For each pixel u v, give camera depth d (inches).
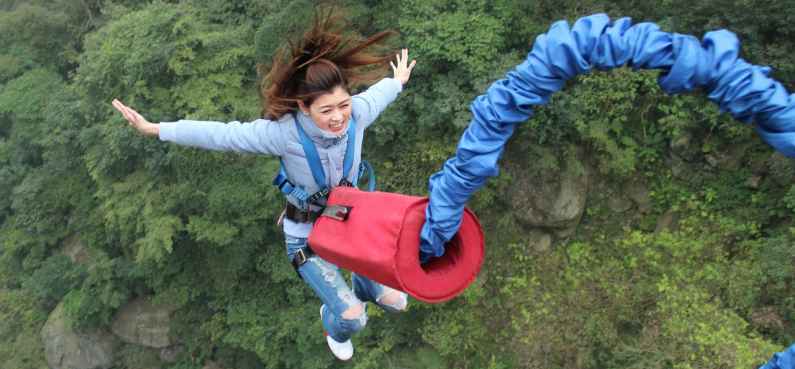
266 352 837.2
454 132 684.7
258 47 713.0
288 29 665.0
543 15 645.9
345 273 626.5
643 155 690.2
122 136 761.6
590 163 711.7
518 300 724.0
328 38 104.0
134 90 779.4
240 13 869.2
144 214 777.6
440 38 634.2
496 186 717.9
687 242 657.0
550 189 699.4
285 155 115.3
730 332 571.5
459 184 82.5
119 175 846.5
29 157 1197.1
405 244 88.8
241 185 746.8
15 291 1155.3
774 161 605.0
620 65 77.2
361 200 101.7
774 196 630.5
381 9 713.6
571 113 627.8
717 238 646.5
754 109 73.2
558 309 702.5
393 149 735.7
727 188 655.1
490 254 745.6
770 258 595.8
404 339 756.6
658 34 75.5
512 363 708.0
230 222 780.0
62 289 1042.7
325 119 106.5
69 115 974.4
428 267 95.7
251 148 114.0
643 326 643.5
